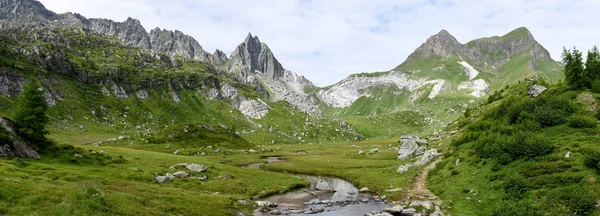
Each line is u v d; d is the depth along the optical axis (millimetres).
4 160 53969
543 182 44594
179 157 109438
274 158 145625
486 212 44000
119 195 41688
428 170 80875
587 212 35656
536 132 64688
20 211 28891
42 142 71750
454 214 47156
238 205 54094
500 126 78688
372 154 143000
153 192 51031
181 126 175875
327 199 65188
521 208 40125
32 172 49531
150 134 173750
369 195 69375
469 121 147625
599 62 97375
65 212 30391
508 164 55500
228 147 165500
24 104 72750
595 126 59969
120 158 82125
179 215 41906
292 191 73000
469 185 56594
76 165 66375
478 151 68312
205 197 54469
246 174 84188
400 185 72812
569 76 92812
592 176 41469
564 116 67625
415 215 47938
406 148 120938
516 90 175750
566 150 51625
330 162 125562
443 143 113062
